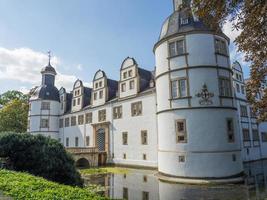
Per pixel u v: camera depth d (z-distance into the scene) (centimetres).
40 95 4400
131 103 2834
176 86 1920
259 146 3253
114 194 1373
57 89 4647
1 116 4662
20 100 5069
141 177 1972
